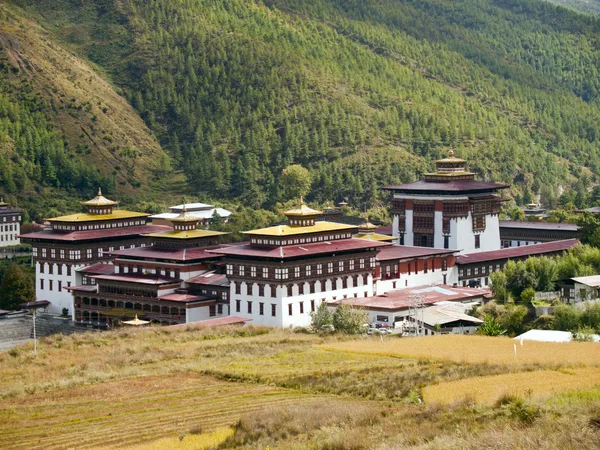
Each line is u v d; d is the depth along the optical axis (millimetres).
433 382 154750
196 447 126688
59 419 147625
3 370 191250
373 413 134500
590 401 123938
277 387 165875
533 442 104750
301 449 118438
